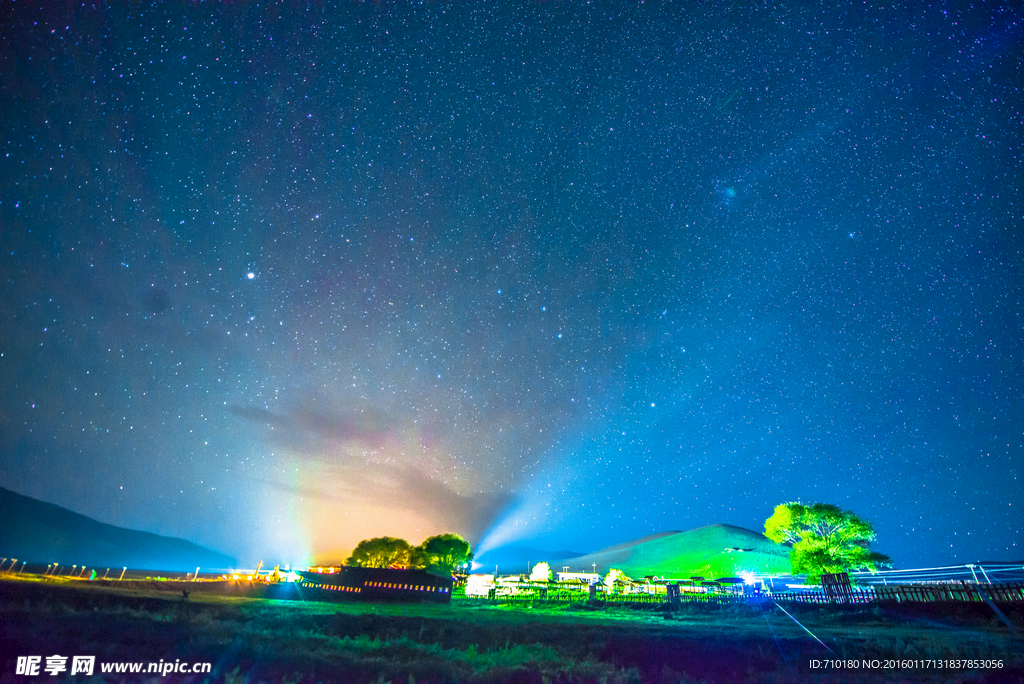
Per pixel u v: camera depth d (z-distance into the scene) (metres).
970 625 16.09
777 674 8.72
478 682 7.98
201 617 14.46
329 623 14.98
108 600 17.23
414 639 12.84
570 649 11.73
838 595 22.11
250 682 7.45
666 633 15.02
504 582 36.12
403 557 52.69
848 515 36.28
